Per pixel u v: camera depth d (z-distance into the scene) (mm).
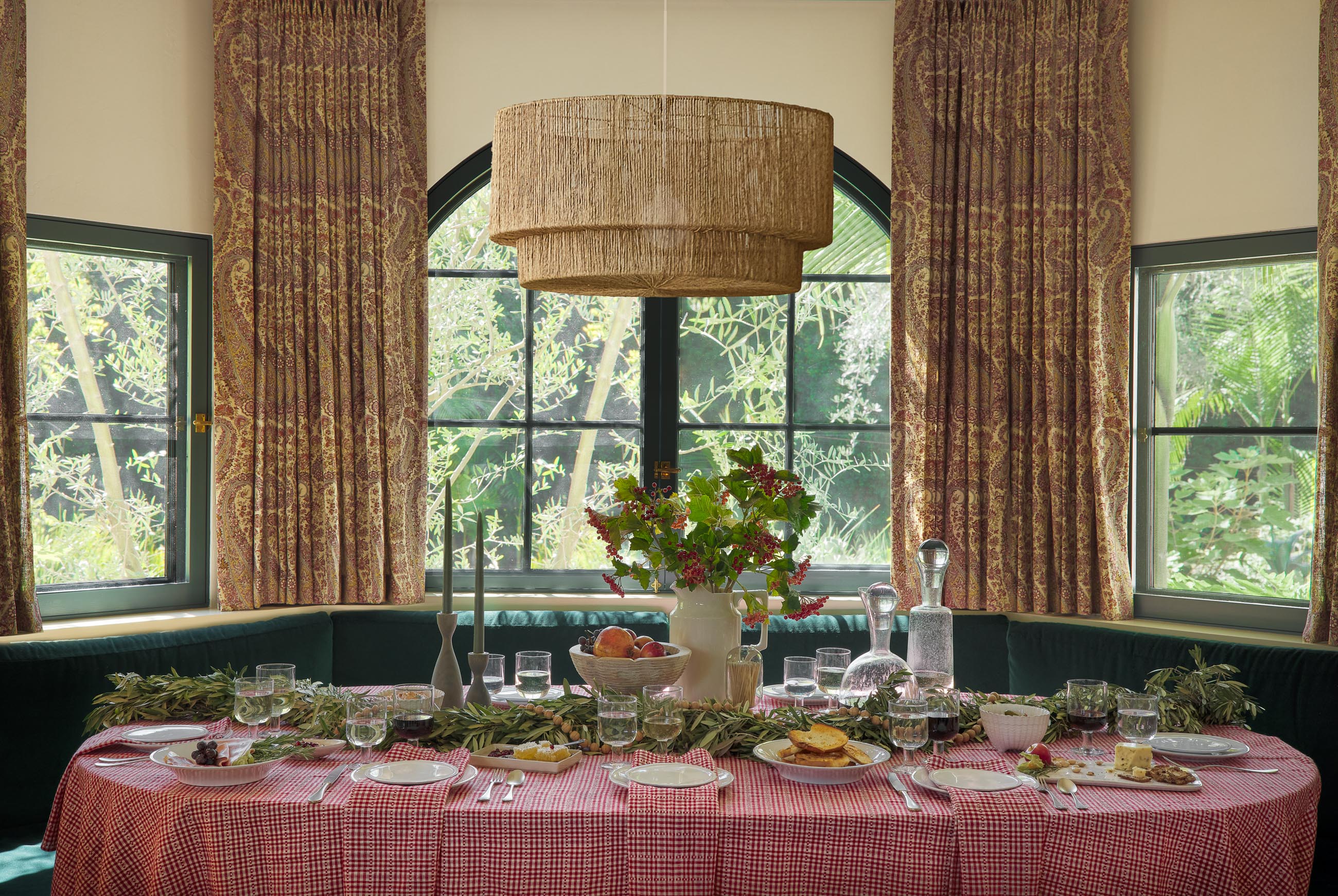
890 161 4281
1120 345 3941
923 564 2768
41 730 3211
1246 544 3881
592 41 4254
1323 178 3488
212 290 3990
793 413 4391
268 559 3965
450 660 2660
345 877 1984
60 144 3709
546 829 1979
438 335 4348
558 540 4391
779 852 1977
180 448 4012
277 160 4004
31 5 3654
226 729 2543
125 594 3873
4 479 3436
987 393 4102
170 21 3924
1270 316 3836
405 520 4109
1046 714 2430
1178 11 3924
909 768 2250
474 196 4348
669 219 2076
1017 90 4078
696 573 2574
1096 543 3975
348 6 4059
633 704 2203
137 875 2088
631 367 4395
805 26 4273
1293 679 3273
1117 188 3941
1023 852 1956
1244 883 2023
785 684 2783
